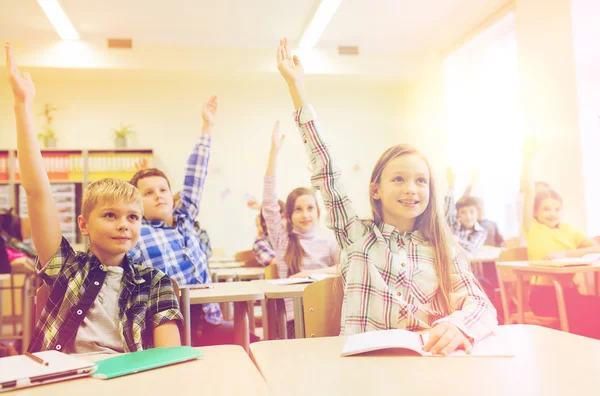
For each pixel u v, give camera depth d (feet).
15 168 18.71
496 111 18.28
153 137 20.94
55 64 18.94
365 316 3.98
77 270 3.99
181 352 2.78
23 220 16.75
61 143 20.22
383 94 23.26
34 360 2.59
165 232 7.03
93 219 4.00
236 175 21.48
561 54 14.29
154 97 21.13
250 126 21.76
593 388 2.03
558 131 14.39
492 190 18.29
